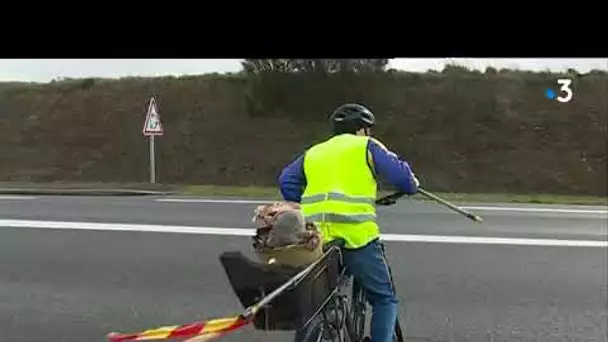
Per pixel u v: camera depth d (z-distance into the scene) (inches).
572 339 217.8
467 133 887.1
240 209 506.3
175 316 240.5
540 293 269.3
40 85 1048.2
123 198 602.9
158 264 314.7
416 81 966.4
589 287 278.5
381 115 922.1
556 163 839.7
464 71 980.6
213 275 294.7
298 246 135.1
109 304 254.8
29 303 256.2
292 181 160.4
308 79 945.5
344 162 155.0
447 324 232.2
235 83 1005.2
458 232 403.5
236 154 888.9
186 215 468.1
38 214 468.8
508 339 217.8
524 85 946.7
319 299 137.1
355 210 153.0
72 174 882.1
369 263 155.4
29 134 951.0
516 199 667.4
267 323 129.2
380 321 157.8
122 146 920.3
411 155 868.6
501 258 330.6
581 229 424.8
